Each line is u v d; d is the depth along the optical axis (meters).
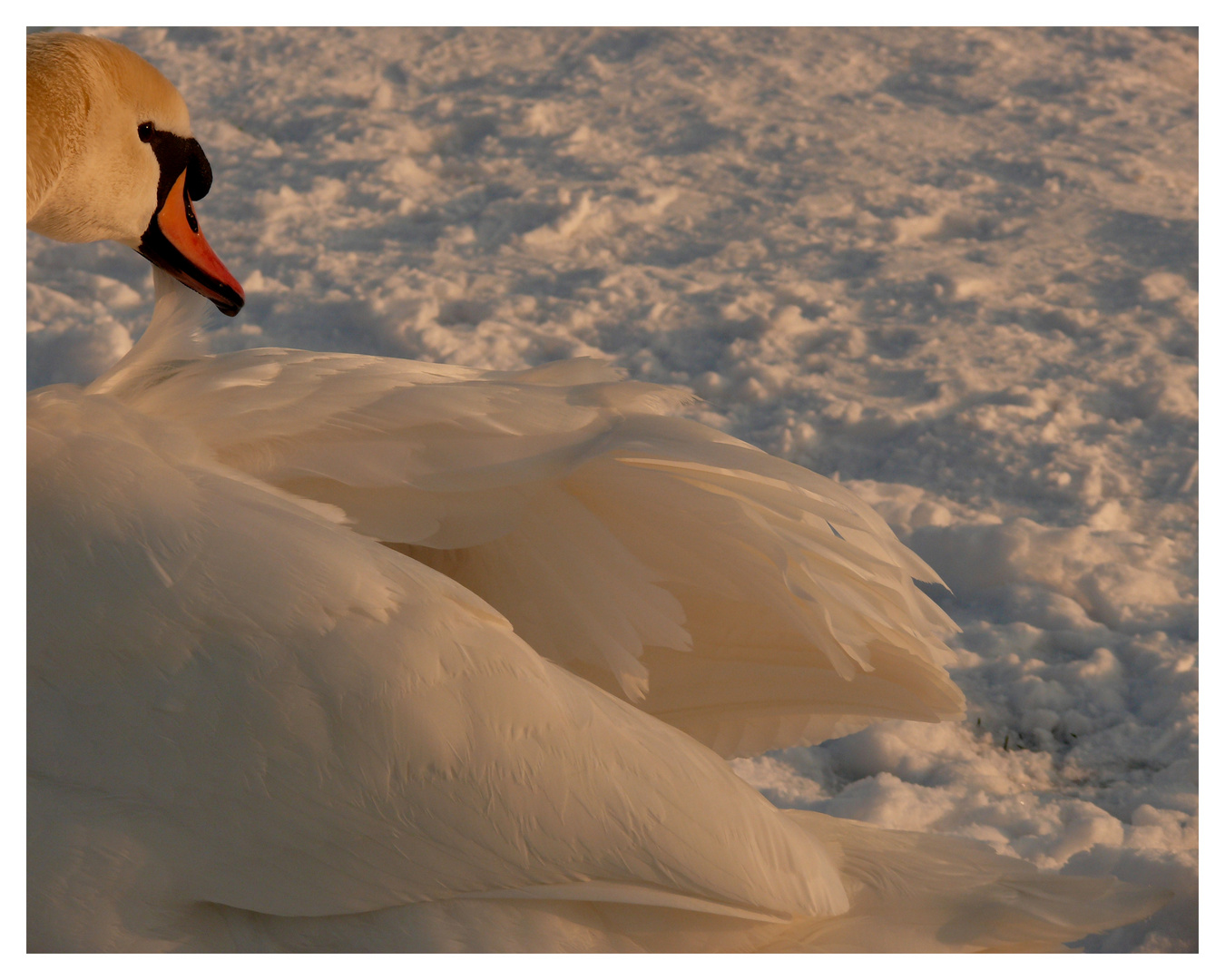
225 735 3.78
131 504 3.95
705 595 4.86
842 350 12.09
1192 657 8.16
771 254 14.02
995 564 9.12
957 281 13.37
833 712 4.96
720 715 5.07
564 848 3.90
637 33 20.05
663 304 12.72
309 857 3.85
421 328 11.77
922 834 4.82
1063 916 4.48
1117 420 11.20
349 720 3.79
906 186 15.68
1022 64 19.75
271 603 3.84
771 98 18.12
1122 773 7.35
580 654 4.75
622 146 16.38
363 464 4.48
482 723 3.84
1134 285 13.50
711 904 4.04
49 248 13.20
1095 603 8.91
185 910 3.92
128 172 6.09
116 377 4.80
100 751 3.80
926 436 10.65
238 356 4.95
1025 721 7.73
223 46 18.72
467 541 4.58
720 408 11.12
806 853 4.27
